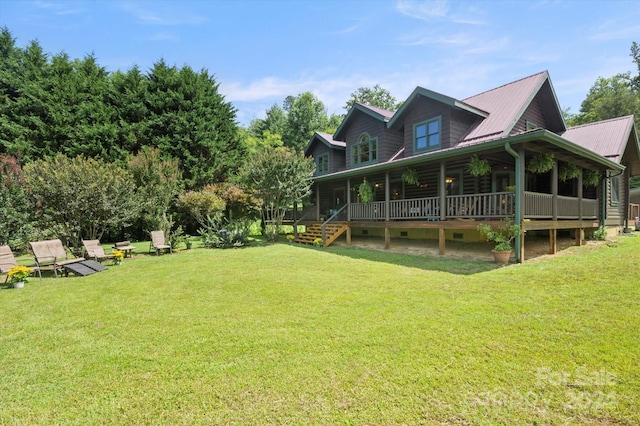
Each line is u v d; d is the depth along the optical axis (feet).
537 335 11.60
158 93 60.90
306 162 46.06
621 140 39.83
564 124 43.83
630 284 17.31
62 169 31.73
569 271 20.94
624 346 10.60
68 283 22.25
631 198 78.89
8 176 31.45
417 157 32.58
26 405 8.29
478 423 7.30
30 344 11.87
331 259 30.27
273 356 10.56
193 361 10.36
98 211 33.60
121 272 25.91
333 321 13.57
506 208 26.66
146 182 42.63
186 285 20.79
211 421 7.57
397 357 10.28
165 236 41.52
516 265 24.35
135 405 8.22
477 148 27.35
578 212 34.50
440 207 31.83
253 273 24.20
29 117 53.11
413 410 7.77
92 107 56.18
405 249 35.76
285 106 146.30
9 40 62.49
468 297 16.43
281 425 7.39
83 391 8.85
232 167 67.31
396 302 15.94
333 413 7.74
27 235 32.83
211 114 66.33
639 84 102.63
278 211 48.21
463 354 10.39
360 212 41.60
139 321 14.11
